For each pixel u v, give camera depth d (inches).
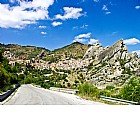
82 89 1438.2
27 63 5940.0
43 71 5442.9
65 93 1699.1
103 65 4210.1
